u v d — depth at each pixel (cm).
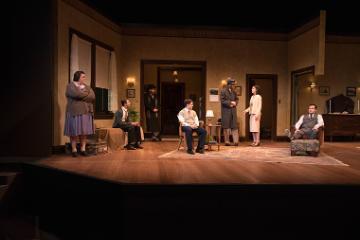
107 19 922
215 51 1058
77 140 712
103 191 452
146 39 1038
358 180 460
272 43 1077
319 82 1080
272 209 438
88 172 496
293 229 442
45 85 666
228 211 436
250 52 1070
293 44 1049
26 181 559
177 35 1046
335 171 526
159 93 1252
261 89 1284
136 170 518
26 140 666
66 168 525
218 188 432
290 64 1070
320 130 754
